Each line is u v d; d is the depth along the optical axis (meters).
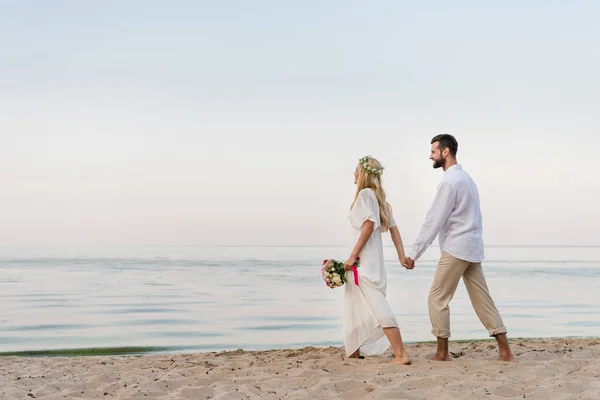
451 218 5.57
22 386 4.81
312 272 32.72
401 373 4.96
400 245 5.90
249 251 98.81
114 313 12.91
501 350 5.66
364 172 5.87
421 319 11.73
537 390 4.29
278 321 11.63
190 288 20.50
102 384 4.83
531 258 67.06
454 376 4.74
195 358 6.39
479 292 5.68
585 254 89.06
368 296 5.70
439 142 5.74
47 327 10.68
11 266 39.97
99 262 47.00
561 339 7.73
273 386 4.66
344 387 4.57
